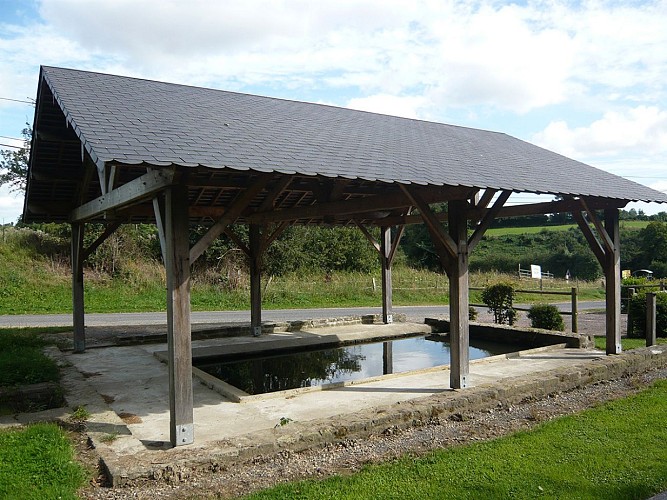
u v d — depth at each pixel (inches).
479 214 259.0
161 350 355.6
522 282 1029.2
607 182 328.8
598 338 410.9
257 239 424.8
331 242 1018.7
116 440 173.8
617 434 182.4
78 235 349.1
